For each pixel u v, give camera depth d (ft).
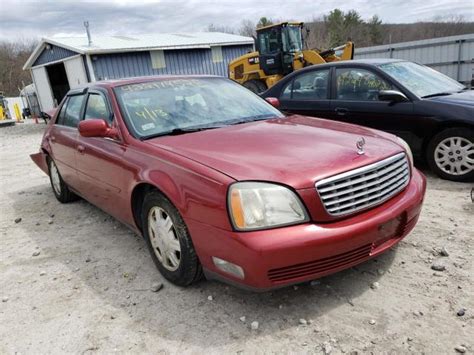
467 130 15.49
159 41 68.08
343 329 8.13
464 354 7.24
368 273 9.95
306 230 7.90
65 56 62.13
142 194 10.86
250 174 8.23
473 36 52.19
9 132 62.64
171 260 9.89
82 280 10.84
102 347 8.19
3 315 9.57
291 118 12.73
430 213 13.17
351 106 18.70
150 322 8.82
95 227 14.57
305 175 8.20
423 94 17.15
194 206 8.55
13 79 184.75
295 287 9.62
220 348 7.89
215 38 76.13
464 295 8.82
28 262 12.24
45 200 18.72
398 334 7.86
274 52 46.42
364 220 8.43
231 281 8.39
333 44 163.94
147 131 11.20
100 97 13.10
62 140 15.34
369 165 8.87
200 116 12.03
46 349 8.28
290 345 7.82
